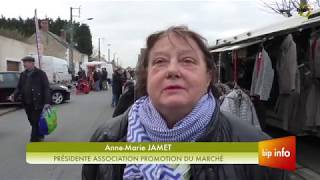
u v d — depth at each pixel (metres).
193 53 1.88
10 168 8.22
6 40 39.66
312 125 8.26
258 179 1.88
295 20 6.98
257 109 8.41
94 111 20.19
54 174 7.70
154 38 1.93
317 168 7.52
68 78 35.88
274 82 8.88
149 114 1.94
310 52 7.95
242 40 9.24
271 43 8.89
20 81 10.80
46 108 10.81
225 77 11.48
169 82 1.84
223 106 6.96
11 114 18.81
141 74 2.03
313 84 8.22
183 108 1.86
